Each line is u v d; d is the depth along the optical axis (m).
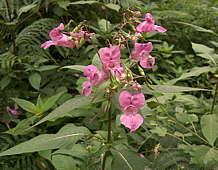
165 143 0.40
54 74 0.54
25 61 0.53
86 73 0.25
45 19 0.58
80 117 0.49
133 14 0.31
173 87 0.26
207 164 0.34
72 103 0.26
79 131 0.29
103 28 0.52
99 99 0.27
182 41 0.78
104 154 0.31
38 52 0.55
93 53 0.54
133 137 0.40
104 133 0.35
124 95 0.25
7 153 0.25
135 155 0.27
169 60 0.70
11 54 0.53
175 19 0.78
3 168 0.42
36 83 0.49
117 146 0.36
